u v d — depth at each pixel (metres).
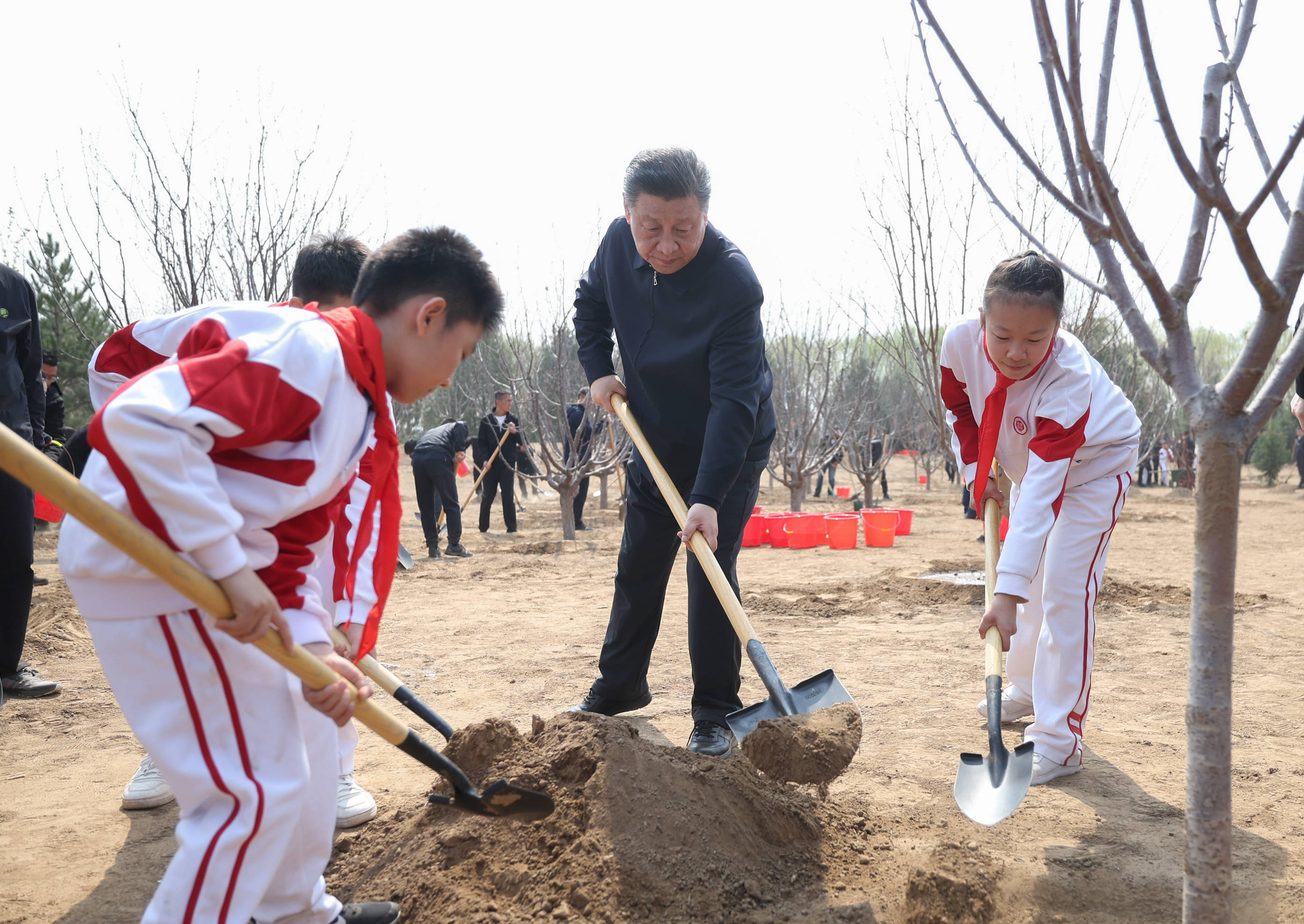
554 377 14.43
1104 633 5.39
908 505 18.70
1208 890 1.64
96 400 2.15
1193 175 1.45
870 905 2.11
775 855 2.28
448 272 1.82
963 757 2.50
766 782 2.50
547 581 7.98
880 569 8.53
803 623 5.84
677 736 3.55
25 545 4.07
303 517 1.72
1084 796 2.87
